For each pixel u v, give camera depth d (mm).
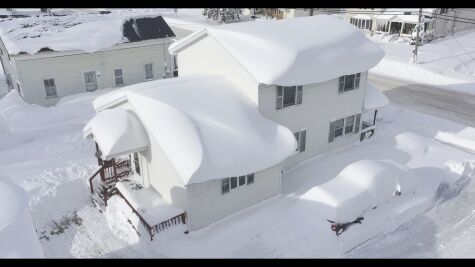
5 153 20031
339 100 19297
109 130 14969
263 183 15500
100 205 16359
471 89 30188
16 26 27984
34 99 26094
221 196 14398
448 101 27922
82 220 15609
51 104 26781
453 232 14734
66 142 21188
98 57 27297
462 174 18469
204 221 14320
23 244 9188
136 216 14766
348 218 14195
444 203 16422
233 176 13477
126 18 29453
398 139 21344
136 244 14109
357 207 14477
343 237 13914
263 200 15859
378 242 14242
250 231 14320
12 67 27219
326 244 13562
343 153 20016
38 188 16859
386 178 15539
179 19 64500
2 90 31953
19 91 27750
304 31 19141
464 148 21375
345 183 15227
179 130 13727
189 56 19250
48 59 25516
